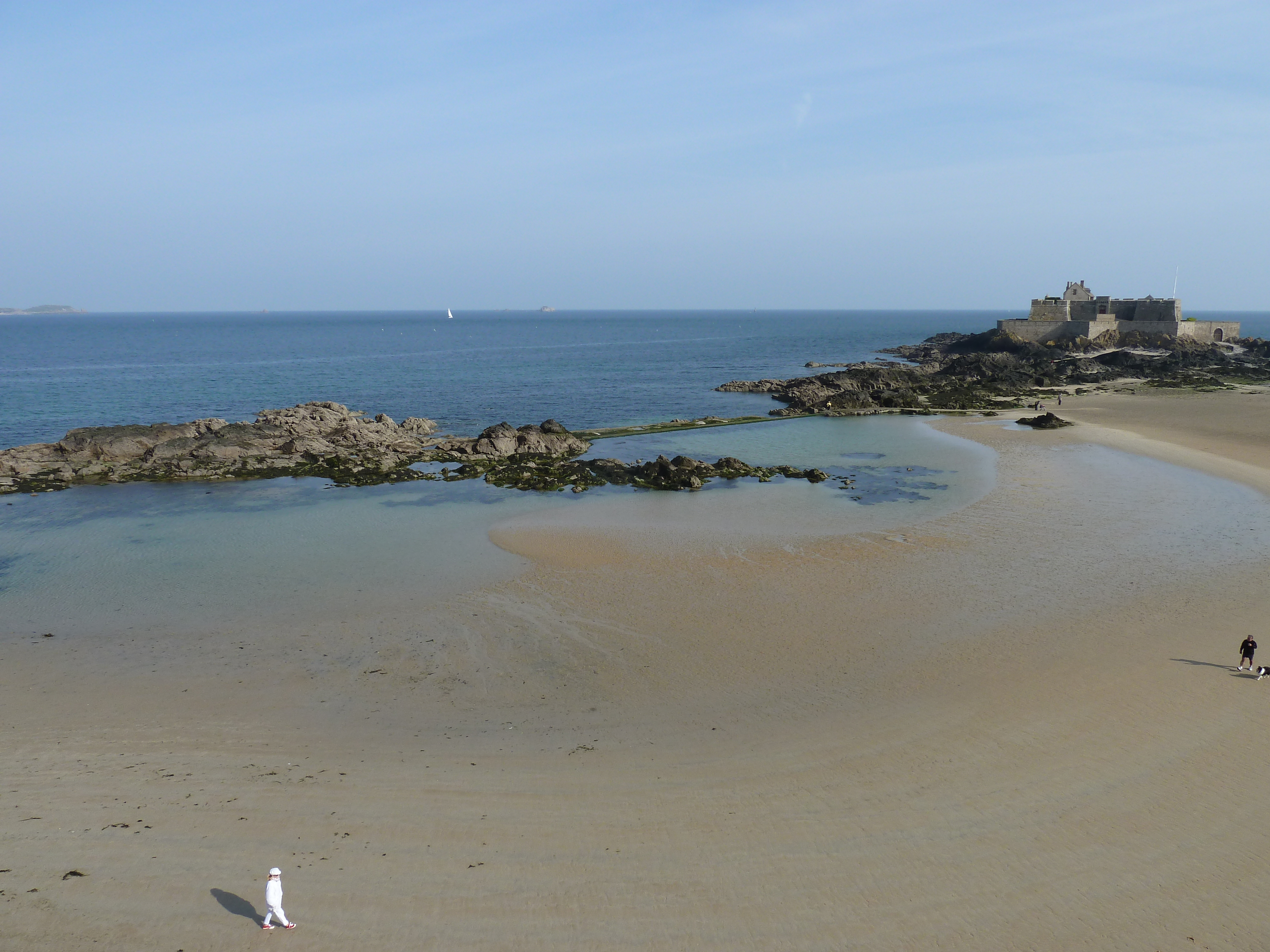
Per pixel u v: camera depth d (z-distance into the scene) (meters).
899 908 15.22
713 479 51.59
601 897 15.50
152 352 190.88
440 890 15.63
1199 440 61.94
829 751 20.36
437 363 149.75
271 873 14.43
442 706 23.06
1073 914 15.02
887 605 29.81
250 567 35.22
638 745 20.81
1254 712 21.75
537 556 36.03
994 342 125.12
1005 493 46.50
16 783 19.11
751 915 15.08
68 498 48.09
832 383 93.56
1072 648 25.92
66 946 14.17
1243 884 15.65
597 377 120.94
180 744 21.09
